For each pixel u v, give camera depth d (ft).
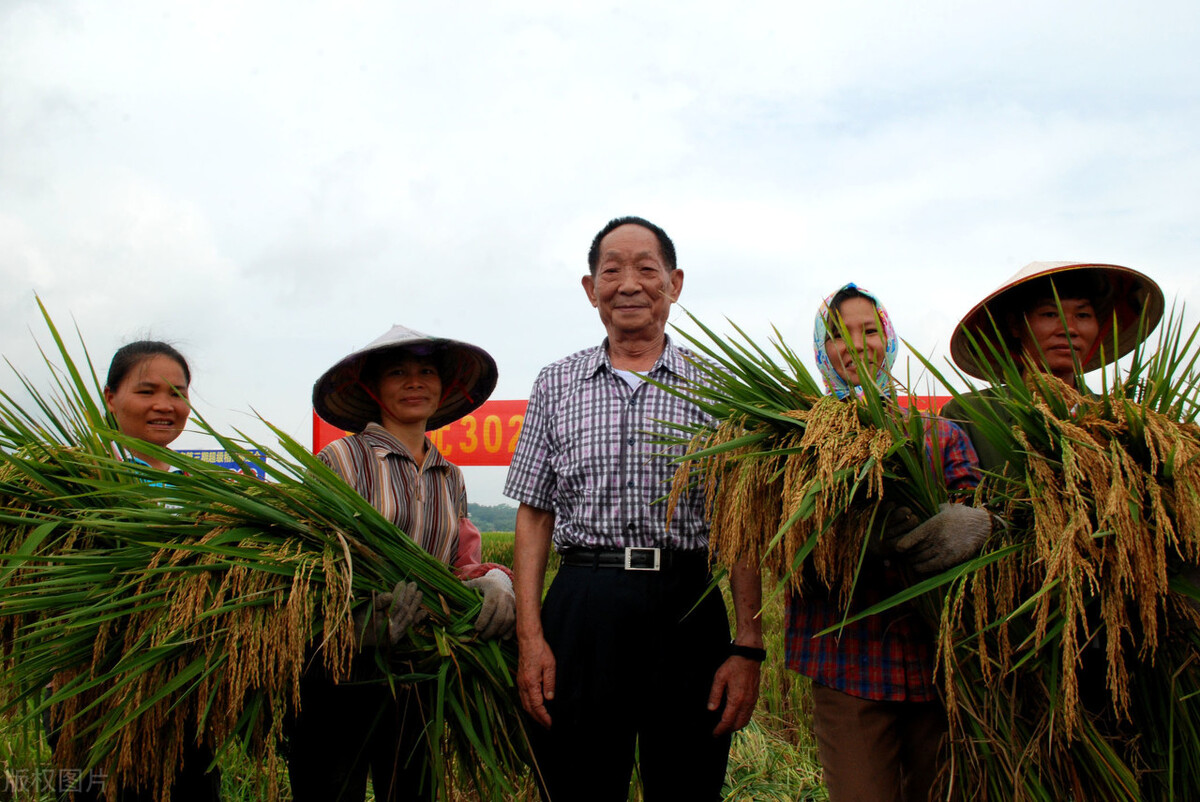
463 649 8.52
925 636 7.70
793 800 11.80
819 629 8.04
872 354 8.64
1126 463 5.92
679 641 8.59
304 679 8.15
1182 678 6.39
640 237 9.36
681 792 8.57
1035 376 6.81
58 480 8.25
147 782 7.55
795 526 6.57
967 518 6.49
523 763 8.89
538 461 9.60
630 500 8.72
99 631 7.14
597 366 9.44
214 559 7.34
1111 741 6.58
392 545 8.44
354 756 8.63
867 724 7.73
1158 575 5.73
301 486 8.15
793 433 7.04
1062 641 6.04
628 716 8.63
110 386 10.46
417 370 9.89
